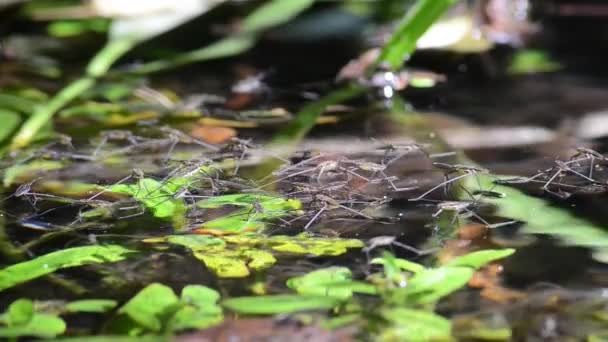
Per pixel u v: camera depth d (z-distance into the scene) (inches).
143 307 18.8
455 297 19.0
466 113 26.2
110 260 20.1
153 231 20.9
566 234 20.5
